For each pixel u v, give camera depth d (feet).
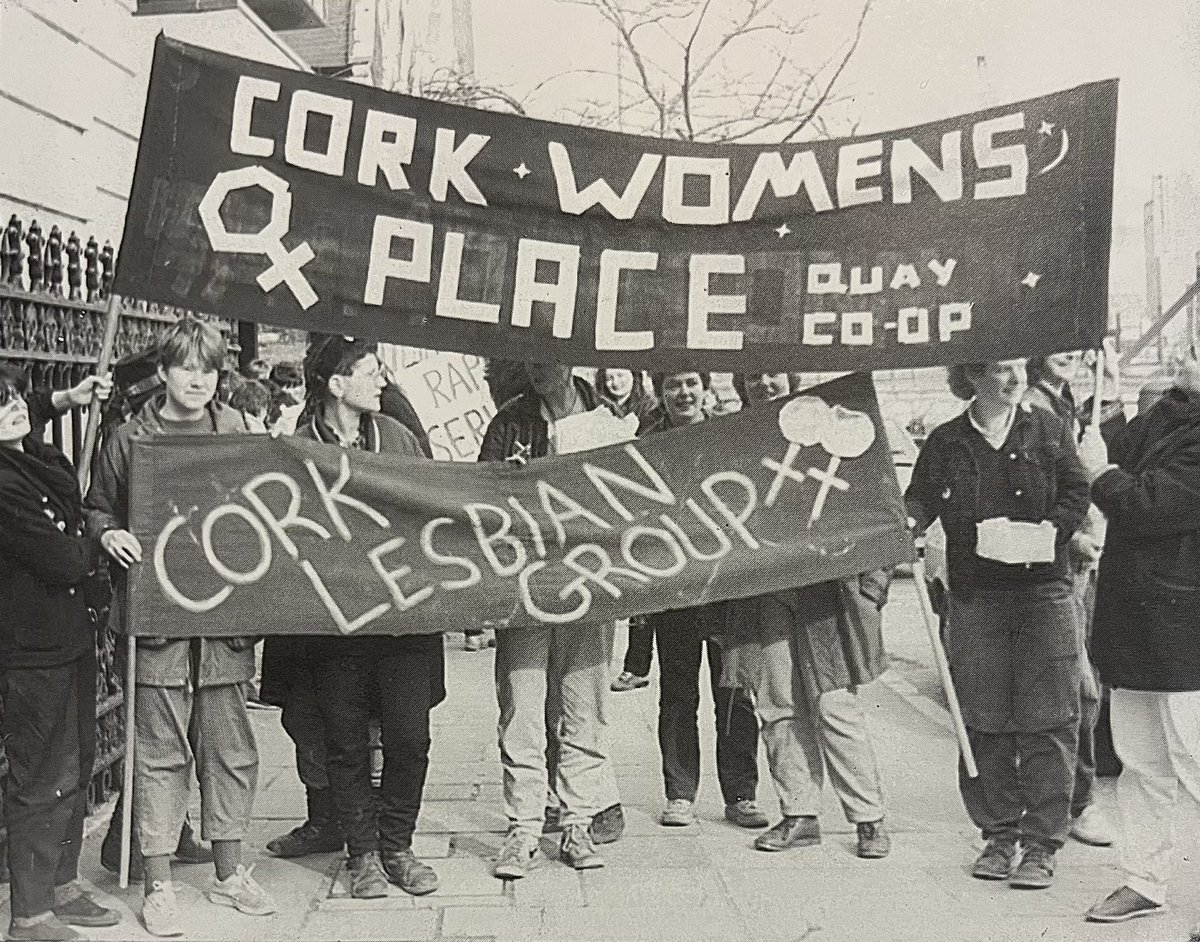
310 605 12.78
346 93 13.16
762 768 18.04
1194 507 12.45
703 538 13.67
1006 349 13.52
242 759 12.82
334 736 13.08
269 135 12.96
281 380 19.34
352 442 13.41
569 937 12.34
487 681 22.72
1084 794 14.94
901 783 16.76
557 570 13.44
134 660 12.39
